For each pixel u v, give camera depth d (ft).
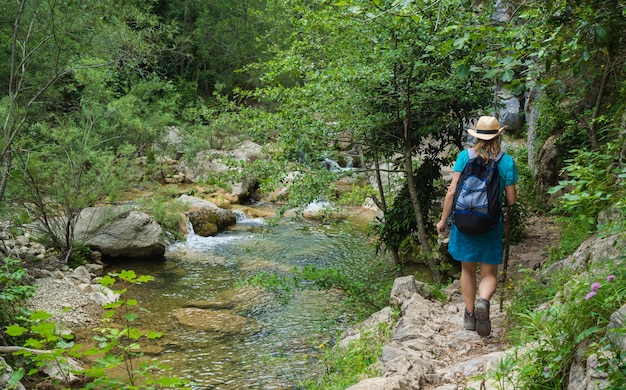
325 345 25.05
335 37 27.68
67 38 32.91
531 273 21.75
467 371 13.41
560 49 14.20
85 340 26.30
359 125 27.20
